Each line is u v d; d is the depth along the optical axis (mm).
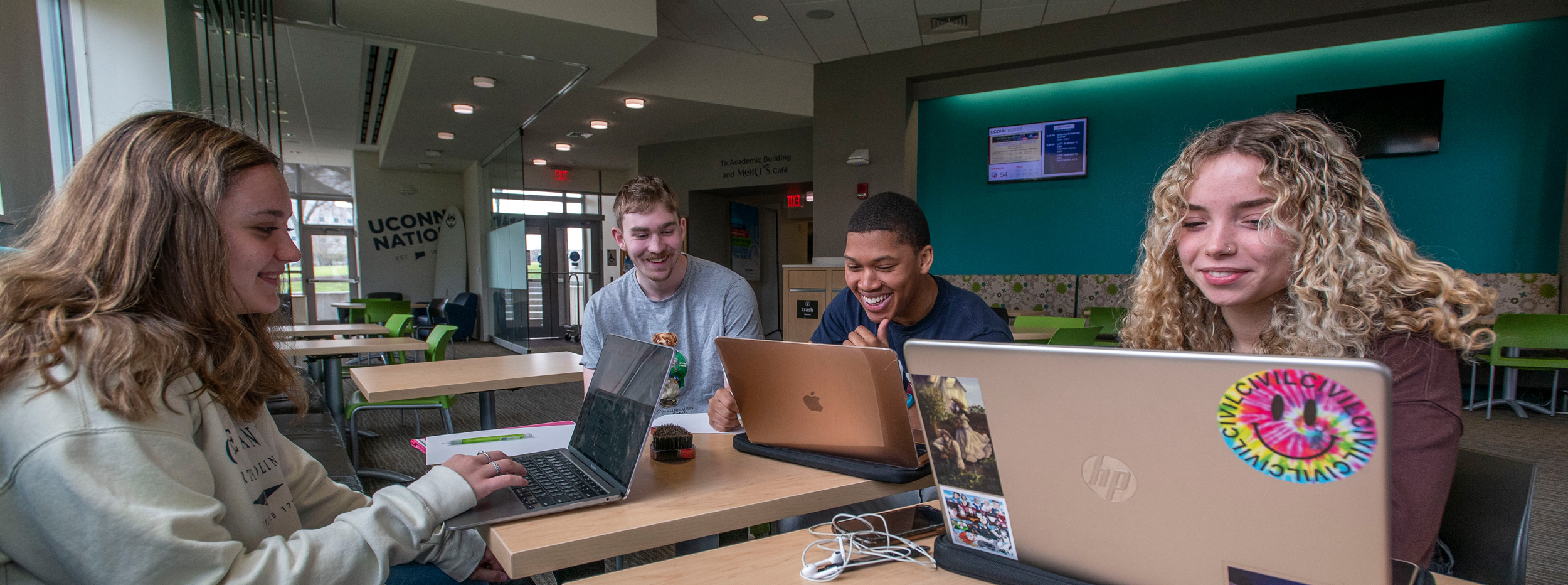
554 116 7324
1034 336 3721
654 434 1187
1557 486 3121
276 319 1092
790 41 6598
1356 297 840
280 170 944
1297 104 5602
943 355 707
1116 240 6344
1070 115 6477
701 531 914
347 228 11008
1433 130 5191
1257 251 881
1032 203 6684
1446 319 781
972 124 6910
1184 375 550
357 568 800
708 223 9070
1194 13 5621
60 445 667
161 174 809
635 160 9844
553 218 10367
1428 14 5148
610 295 1916
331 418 2912
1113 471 610
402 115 7062
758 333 1933
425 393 2258
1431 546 722
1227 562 562
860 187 7016
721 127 7926
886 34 6398
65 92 3072
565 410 5098
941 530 880
